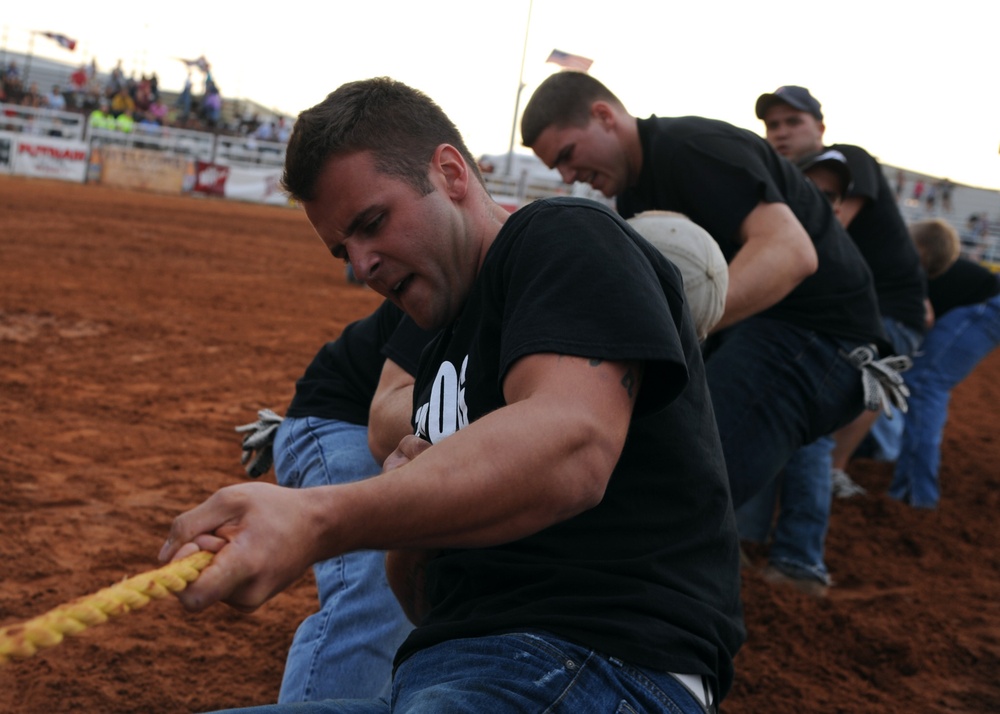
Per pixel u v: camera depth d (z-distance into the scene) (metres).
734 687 3.83
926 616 4.59
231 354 9.50
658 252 1.77
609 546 1.72
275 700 3.55
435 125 1.84
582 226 1.66
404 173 1.79
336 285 15.48
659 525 1.74
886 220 5.59
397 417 2.67
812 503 4.87
